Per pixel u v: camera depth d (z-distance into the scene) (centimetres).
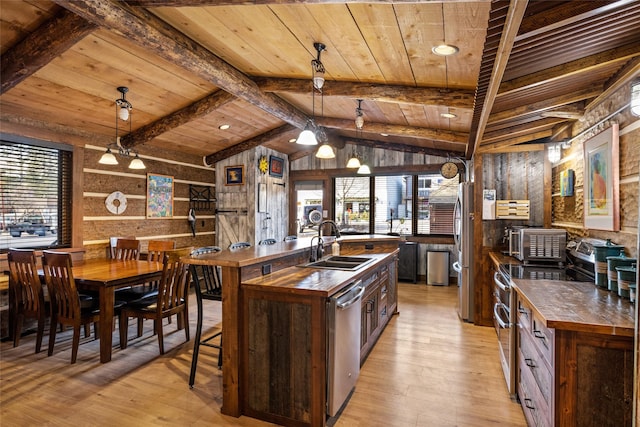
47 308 343
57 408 241
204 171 662
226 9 247
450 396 259
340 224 776
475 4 189
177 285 356
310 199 806
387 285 414
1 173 381
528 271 289
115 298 382
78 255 441
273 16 243
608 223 254
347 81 352
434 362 317
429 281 663
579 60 205
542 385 180
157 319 332
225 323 236
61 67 333
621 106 241
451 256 682
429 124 473
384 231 746
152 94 411
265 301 229
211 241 676
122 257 454
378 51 269
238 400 234
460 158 644
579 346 154
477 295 420
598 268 224
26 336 383
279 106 445
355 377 261
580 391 154
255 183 657
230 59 343
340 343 229
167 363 313
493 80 197
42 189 417
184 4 232
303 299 220
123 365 309
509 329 260
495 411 240
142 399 253
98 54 325
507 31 145
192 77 395
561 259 319
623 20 160
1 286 363
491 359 323
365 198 762
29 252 330
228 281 235
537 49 180
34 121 404
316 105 467
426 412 239
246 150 651
